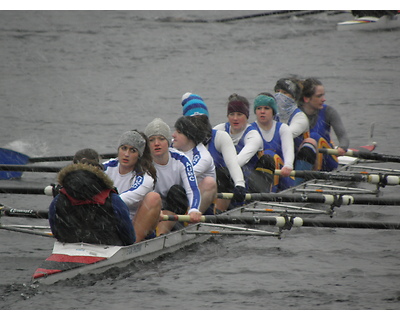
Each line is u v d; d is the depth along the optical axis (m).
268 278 24.98
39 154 51.97
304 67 96.69
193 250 28.19
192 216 27.14
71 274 24.03
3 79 91.25
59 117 67.38
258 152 33.84
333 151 38.34
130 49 116.62
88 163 24.55
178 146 29.98
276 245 29.09
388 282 24.61
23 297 22.77
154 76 93.44
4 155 45.47
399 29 125.06
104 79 91.50
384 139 55.50
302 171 34.41
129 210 26.64
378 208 35.53
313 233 30.94
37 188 30.98
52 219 24.67
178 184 28.58
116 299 22.73
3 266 26.16
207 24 141.62
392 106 69.69
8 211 28.44
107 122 65.25
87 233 24.70
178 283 24.30
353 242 29.58
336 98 74.31
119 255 24.86
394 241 29.78
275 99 38.06
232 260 27.00
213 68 98.81
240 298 23.05
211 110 71.62
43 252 28.20
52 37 129.12
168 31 135.00
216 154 31.67
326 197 30.91
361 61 99.25
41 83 88.62
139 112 70.69
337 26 128.25
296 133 37.38
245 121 33.75
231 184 32.00
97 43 122.69
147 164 26.72
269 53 109.56
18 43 122.44
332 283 24.50
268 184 33.53
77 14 158.25
